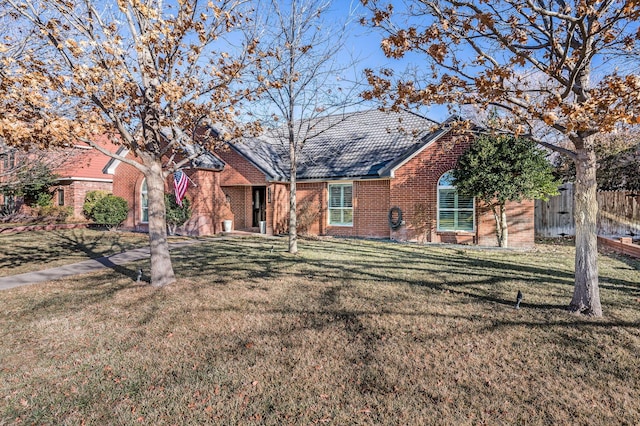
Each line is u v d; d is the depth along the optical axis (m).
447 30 5.25
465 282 7.61
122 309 6.09
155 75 6.82
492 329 5.03
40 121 5.66
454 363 4.13
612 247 12.08
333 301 6.36
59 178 21.39
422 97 5.62
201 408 3.37
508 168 11.70
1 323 5.51
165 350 4.55
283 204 18.28
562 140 19.00
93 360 4.32
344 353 4.39
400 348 4.51
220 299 6.55
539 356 4.27
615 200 14.88
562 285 7.30
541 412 3.26
